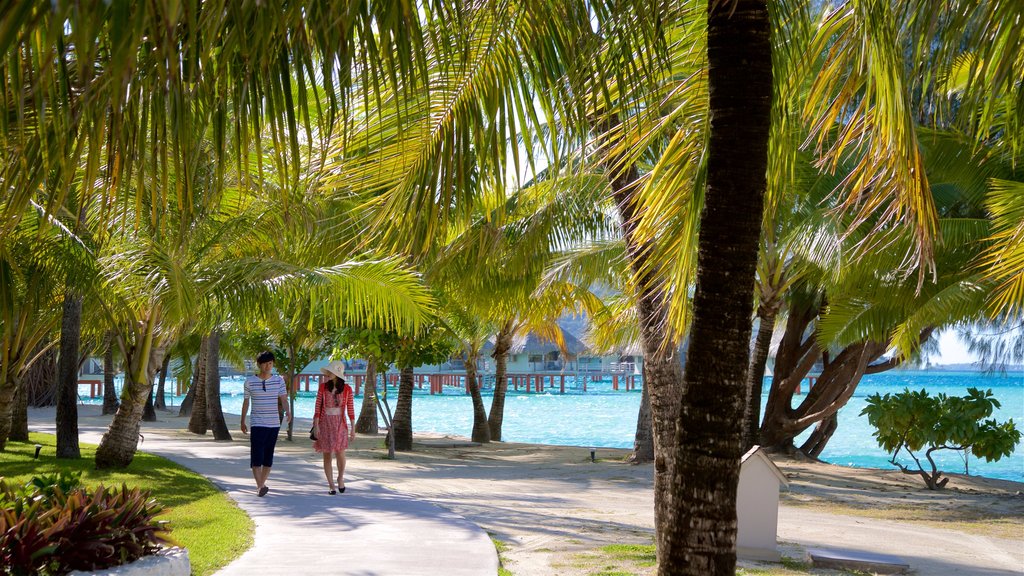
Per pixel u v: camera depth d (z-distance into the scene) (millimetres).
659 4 3666
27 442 18562
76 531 5043
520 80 3914
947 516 12992
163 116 2371
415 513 9297
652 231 5363
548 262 17234
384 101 4043
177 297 10383
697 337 4000
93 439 20516
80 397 54875
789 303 22453
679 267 5227
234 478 12539
